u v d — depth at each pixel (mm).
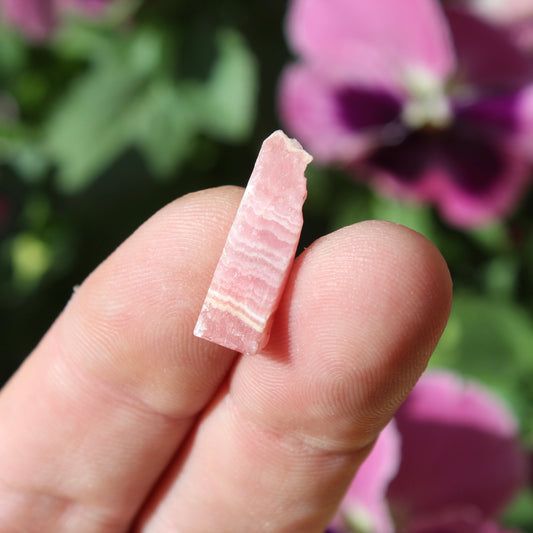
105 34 191
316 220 197
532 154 177
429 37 174
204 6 189
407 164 183
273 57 189
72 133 184
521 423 169
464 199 181
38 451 141
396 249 120
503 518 164
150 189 188
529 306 186
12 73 201
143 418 139
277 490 138
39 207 203
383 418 128
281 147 121
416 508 161
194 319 129
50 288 207
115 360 134
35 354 140
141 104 184
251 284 122
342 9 177
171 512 146
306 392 126
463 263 190
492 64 175
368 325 121
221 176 195
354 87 182
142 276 129
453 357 171
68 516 147
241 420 134
